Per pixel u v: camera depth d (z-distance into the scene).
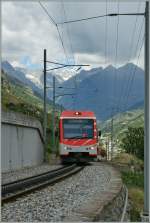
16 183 20.80
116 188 19.05
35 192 19.02
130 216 20.38
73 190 20.28
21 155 39.66
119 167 49.75
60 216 12.66
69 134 42.25
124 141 100.81
